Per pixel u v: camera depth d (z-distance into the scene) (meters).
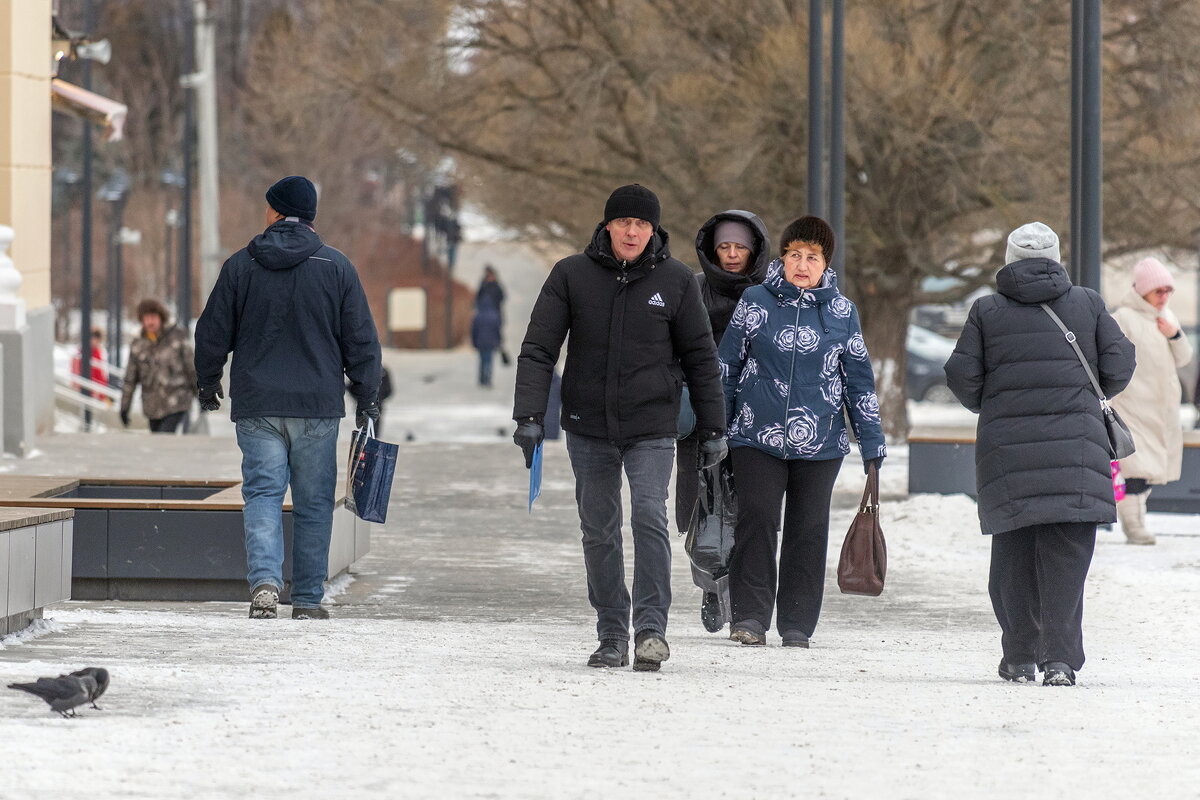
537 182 90.75
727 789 18.02
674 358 27.75
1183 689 27.33
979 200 83.19
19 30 77.69
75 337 188.62
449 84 86.88
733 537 32.03
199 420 102.38
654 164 86.06
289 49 88.81
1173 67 80.44
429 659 28.02
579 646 31.48
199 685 23.72
